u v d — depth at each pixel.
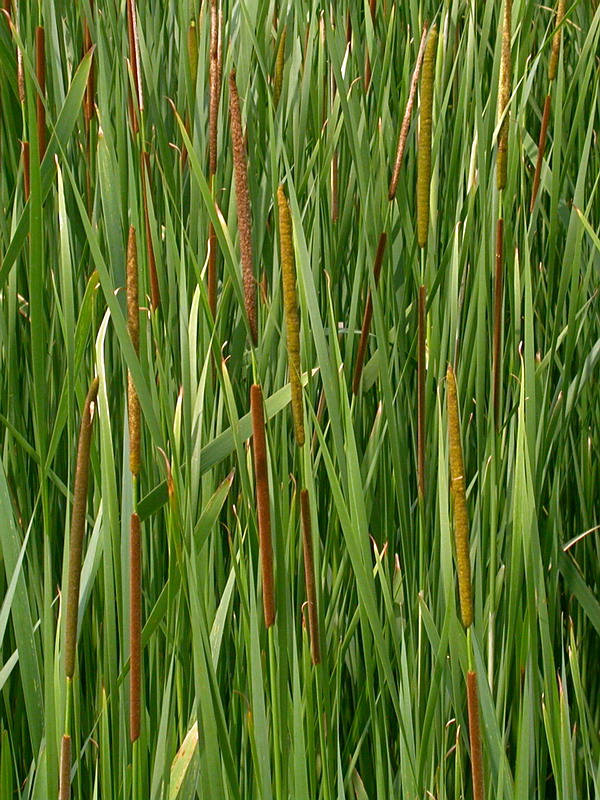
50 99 1.37
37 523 1.26
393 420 1.17
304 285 1.08
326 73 1.43
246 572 1.17
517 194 1.42
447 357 1.28
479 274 1.21
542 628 1.13
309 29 1.43
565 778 1.13
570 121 1.55
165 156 1.33
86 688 1.29
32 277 1.02
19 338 1.32
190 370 1.16
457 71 1.46
